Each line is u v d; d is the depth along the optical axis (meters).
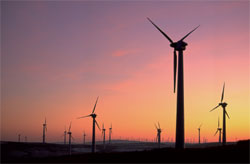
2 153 139.00
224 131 96.50
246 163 47.03
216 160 50.31
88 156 70.00
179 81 64.06
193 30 65.75
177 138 62.38
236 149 57.62
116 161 57.19
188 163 49.22
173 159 53.62
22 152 146.12
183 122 62.53
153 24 69.00
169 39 68.25
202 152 57.16
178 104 63.22
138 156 60.34
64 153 160.38
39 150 158.62
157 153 60.72
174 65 69.12
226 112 97.12
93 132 112.19
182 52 65.44
